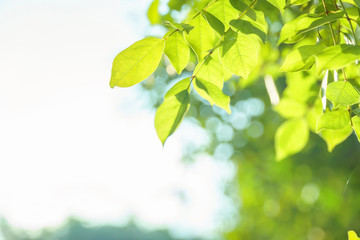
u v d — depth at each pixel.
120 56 0.66
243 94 2.80
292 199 3.60
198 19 0.68
